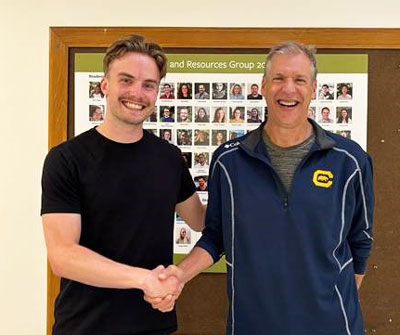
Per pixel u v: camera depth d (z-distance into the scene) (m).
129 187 1.43
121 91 1.39
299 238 1.44
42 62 2.00
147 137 1.52
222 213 1.55
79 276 1.31
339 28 1.95
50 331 1.98
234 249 1.50
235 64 1.97
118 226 1.41
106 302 1.41
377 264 1.99
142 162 1.47
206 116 1.99
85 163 1.41
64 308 1.44
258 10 1.97
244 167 1.52
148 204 1.45
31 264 2.01
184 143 2.00
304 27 1.96
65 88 1.98
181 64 1.97
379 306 1.99
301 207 1.45
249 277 1.46
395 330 1.99
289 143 1.50
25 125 2.01
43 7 2.00
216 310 2.00
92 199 1.40
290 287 1.43
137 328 1.43
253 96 1.98
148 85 1.42
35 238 2.01
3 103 2.01
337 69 1.96
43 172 1.43
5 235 2.01
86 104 1.98
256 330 1.45
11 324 2.01
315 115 1.97
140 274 1.30
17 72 2.00
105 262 1.31
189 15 1.98
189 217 1.68
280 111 1.45
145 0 1.98
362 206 1.54
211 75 1.97
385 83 1.96
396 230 1.98
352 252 1.62
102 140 1.44
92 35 1.97
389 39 1.95
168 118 1.99
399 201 1.98
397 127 1.97
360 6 1.97
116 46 1.41
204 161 2.00
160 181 1.48
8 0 2.00
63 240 1.35
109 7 1.98
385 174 1.98
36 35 2.00
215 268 1.99
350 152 1.50
